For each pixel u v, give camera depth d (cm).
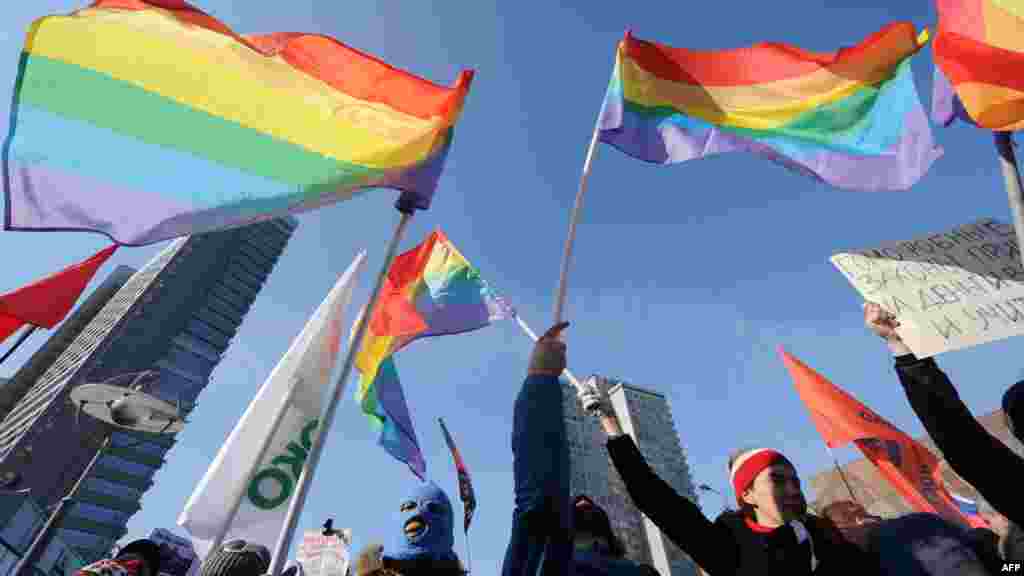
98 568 339
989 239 374
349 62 591
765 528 249
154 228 423
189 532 520
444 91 609
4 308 550
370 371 771
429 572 260
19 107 423
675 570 8950
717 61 667
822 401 660
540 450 183
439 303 770
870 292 374
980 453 215
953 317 346
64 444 8550
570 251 356
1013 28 447
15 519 4022
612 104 627
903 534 238
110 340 9900
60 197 407
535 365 207
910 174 539
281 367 636
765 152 605
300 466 588
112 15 488
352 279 704
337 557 663
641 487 248
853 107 596
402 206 539
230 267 12250
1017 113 414
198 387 10331
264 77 535
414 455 760
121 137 446
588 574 244
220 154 475
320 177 503
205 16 534
